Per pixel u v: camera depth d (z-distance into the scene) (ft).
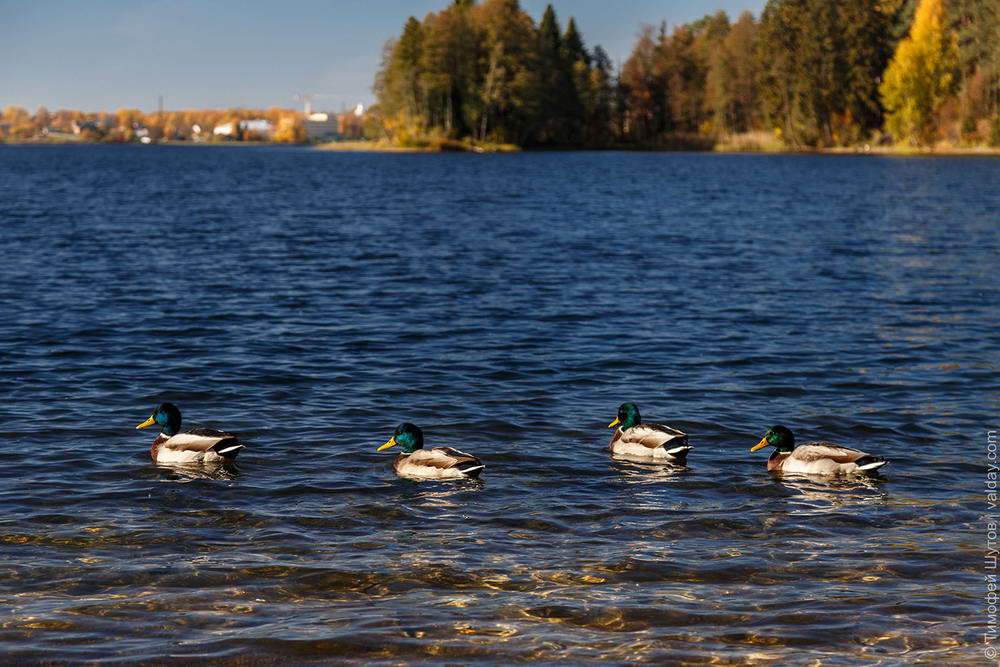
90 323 80.33
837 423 54.95
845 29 526.16
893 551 37.50
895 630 31.35
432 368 66.80
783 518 40.88
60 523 39.55
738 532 39.37
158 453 47.16
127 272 108.47
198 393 60.13
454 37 557.74
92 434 51.78
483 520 40.50
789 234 153.48
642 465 47.73
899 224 167.94
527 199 227.61
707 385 63.00
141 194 245.24
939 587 34.45
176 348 72.08
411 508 41.75
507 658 29.58
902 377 65.05
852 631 31.30
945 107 474.49
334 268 112.78
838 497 43.42
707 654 29.89
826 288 101.09
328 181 307.78
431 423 54.34
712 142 610.65
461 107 578.66
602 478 45.80
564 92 606.55
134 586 34.06
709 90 606.14
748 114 611.06
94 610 32.27
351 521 40.27
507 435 52.39
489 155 538.88
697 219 178.70
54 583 34.14
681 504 42.50
